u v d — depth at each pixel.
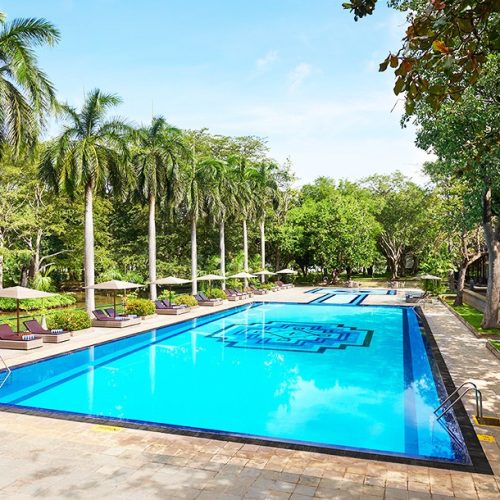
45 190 29.86
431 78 8.49
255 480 5.62
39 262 32.78
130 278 38.88
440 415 8.44
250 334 18.80
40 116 15.88
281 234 45.44
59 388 11.37
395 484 5.52
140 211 40.38
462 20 2.77
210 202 30.97
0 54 15.29
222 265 33.56
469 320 19.86
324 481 5.59
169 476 5.74
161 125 26.48
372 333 18.83
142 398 10.56
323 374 12.52
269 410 9.59
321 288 43.38
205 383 11.82
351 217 43.50
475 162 5.15
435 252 33.12
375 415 9.14
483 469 5.97
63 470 5.94
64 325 17.11
